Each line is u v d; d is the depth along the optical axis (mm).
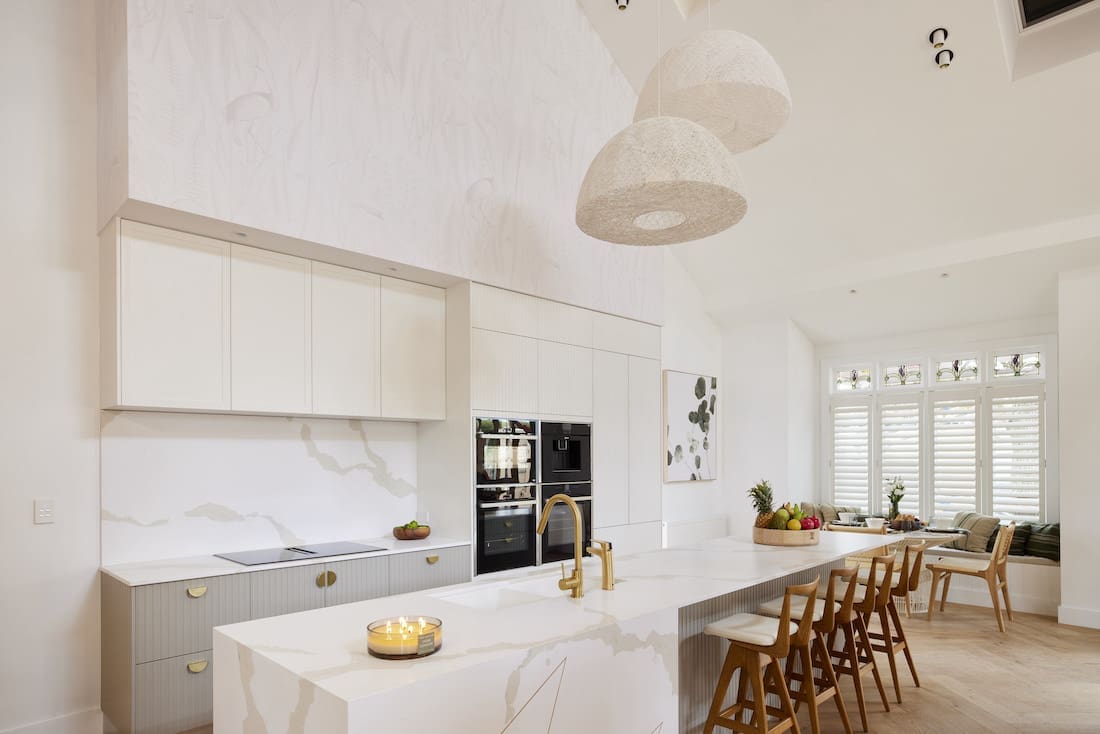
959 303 6121
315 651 1659
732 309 6996
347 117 3510
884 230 5520
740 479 7273
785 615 2549
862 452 7180
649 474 5414
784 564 3004
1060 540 5496
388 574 3600
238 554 3432
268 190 3156
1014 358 6359
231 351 3242
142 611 2762
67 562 3029
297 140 3289
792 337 7129
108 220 3008
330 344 3637
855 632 3939
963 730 3322
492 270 4223
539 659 1725
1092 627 5164
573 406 4770
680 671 2781
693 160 2152
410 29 3867
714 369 7348
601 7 4941
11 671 2879
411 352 4031
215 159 2984
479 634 1822
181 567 3082
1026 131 4402
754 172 5551
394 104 3742
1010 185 4770
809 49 4469
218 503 3488
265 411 3357
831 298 6367
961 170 4805
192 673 2881
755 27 4484
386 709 1376
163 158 2824
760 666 2592
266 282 3391
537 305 4551
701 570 2854
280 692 1548
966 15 3922
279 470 3729
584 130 5012
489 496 4145
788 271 6355
